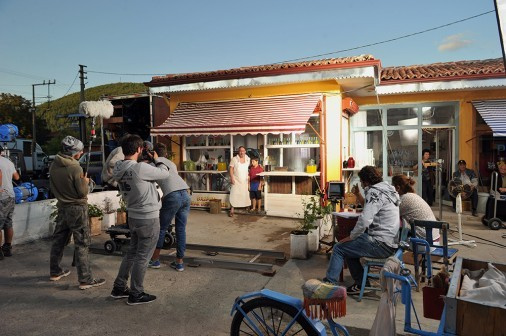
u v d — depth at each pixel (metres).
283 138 9.38
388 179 10.50
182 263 5.43
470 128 9.70
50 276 5.11
